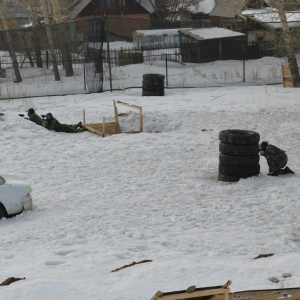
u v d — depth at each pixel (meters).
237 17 126.25
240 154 32.81
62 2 131.62
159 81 66.44
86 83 76.81
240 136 32.75
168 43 119.94
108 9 140.00
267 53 105.50
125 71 90.94
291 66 72.44
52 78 84.94
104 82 81.50
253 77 83.62
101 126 49.00
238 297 13.08
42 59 94.38
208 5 157.25
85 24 96.06
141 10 142.50
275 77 83.62
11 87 78.69
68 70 85.25
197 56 105.19
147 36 119.94
